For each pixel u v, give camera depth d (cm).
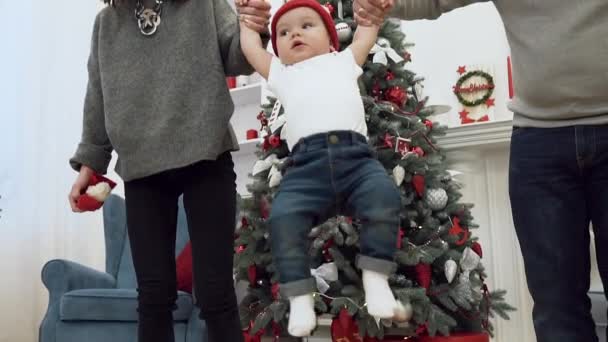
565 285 124
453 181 268
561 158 123
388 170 241
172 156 132
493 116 303
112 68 142
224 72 142
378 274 105
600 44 115
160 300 135
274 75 124
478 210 301
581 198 125
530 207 128
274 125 250
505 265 292
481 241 298
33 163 331
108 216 317
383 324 214
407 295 214
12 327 311
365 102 244
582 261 126
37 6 344
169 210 143
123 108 138
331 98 117
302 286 104
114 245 310
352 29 262
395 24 277
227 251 135
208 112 134
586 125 120
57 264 262
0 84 325
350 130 115
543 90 123
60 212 343
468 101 308
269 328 279
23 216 323
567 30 118
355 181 112
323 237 225
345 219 226
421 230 241
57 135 346
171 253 142
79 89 359
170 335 139
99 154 156
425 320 221
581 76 118
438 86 324
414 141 252
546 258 125
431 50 328
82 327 248
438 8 146
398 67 263
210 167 137
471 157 303
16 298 314
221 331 133
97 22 153
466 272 241
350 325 220
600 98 118
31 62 337
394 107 252
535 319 129
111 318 248
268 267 246
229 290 134
